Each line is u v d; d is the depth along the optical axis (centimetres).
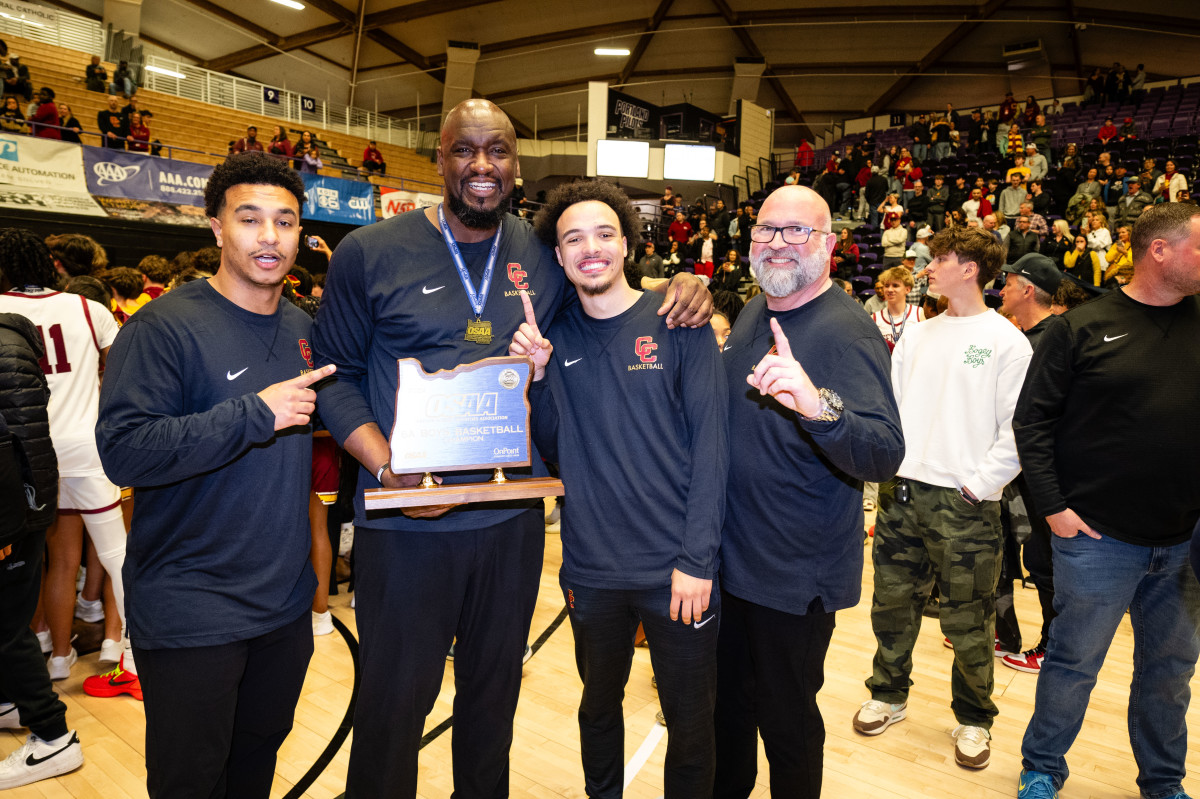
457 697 174
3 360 207
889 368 172
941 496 241
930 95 2092
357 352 165
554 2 1697
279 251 155
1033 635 348
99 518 271
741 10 1764
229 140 1534
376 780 161
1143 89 1580
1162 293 191
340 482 326
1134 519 193
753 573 174
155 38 1777
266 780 172
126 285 388
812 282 175
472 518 158
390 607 156
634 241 177
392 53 1898
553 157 1944
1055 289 292
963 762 236
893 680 261
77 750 228
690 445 168
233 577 151
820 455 168
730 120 1961
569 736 254
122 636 291
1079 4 1680
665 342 166
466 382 153
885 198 1269
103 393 147
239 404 141
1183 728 207
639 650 329
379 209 1109
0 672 214
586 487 169
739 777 196
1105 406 194
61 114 1114
